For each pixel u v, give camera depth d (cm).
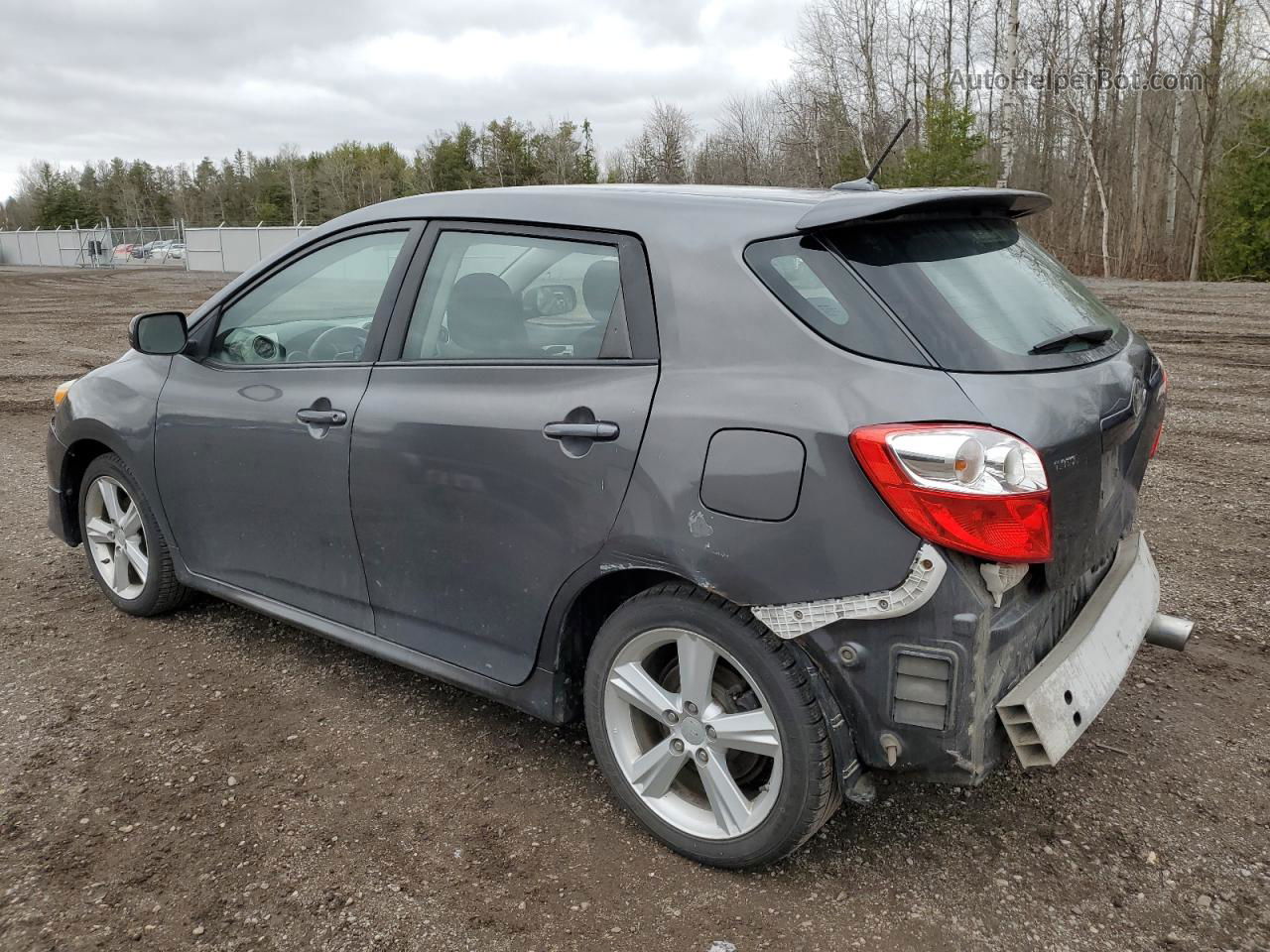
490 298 298
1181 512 583
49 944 237
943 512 215
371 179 9425
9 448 793
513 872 264
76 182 11500
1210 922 245
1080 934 241
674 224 266
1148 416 291
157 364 402
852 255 242
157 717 346
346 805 294
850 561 225
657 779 271
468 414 290
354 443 319
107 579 439
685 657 258
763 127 5684
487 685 303
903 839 279
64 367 1259
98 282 3331
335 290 343
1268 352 1212
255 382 358
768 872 264
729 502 239
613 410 260
